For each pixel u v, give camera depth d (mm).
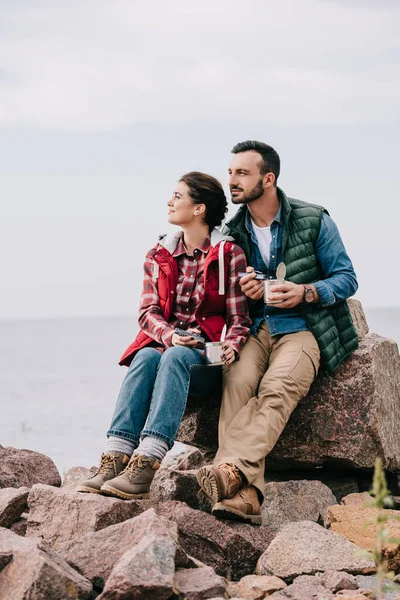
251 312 5777
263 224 5805
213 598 3727
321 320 5543
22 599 3625
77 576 3869
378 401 5609
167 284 5523
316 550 4391
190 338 5191
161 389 5004
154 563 3730
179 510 4711
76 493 4680
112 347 157875
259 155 5625
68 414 29328
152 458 4879
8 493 5027
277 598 3840
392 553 4395
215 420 5801
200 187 5480
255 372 5477
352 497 5523
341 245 5777
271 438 5109
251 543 4660
